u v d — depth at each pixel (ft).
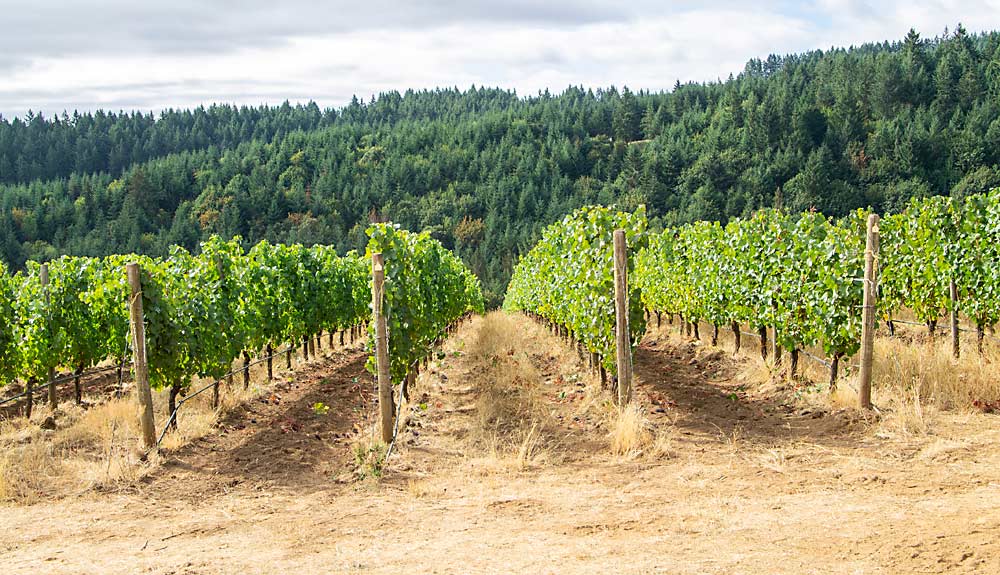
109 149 544.21
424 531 19.16
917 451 23.47
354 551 17.80
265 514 21.77
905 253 45.14
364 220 355.97
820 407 30.55
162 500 23.72
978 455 22.16
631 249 36.50
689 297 56.59
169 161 437.58
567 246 44.29
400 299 36.99
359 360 61.16
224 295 41.75
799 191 237.04
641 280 71.05
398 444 29.45
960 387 29.12
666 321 79.00
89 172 519.60
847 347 32.27
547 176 388.57
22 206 361.92
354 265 74.08
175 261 42.68
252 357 49.14
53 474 26.58
